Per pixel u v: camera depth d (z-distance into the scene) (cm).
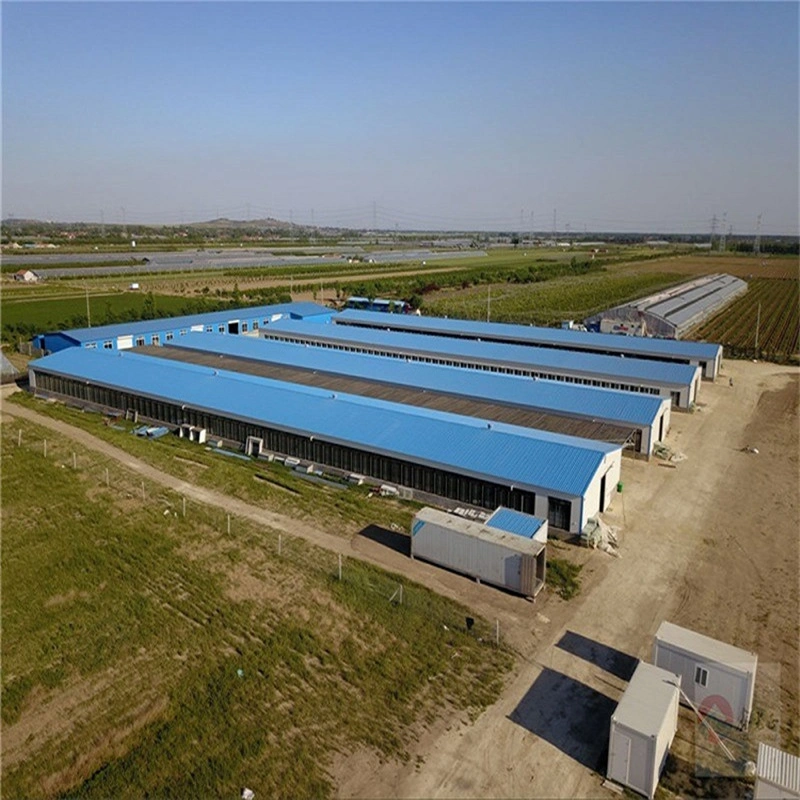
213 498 3725
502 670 2338
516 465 3509
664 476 4134
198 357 6519
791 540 3319
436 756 1956
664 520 3534
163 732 2017
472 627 2564
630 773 1845
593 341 7025
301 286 14225
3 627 2541
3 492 3775
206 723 2056
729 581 2942
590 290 14350
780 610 2725
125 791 1809
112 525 3375
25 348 7881
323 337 7381
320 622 2581
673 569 3041
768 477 4125
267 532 3319
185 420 4856
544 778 1891
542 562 2822
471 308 11494
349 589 2803
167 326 7962
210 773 1870
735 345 8325
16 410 5541
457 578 2930
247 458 4359
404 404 4706
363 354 6412
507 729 2066
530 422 4506
